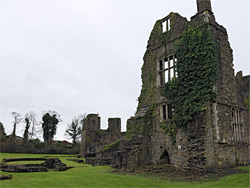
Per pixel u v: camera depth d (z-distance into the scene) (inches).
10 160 948.0
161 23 730.8
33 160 1019.3
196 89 552.7
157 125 652.7
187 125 553.9
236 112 623.2
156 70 696.4
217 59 579.8
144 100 716.7
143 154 631.2
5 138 1823.3
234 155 569.3
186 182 410.6
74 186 386.3
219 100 559.2
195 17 605.6
